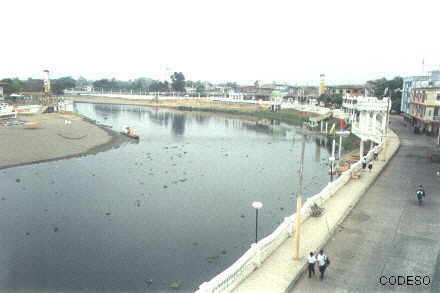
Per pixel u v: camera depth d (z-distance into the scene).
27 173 47.72
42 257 25.12
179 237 28.94
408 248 20.23
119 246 27.12
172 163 57.41
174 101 199.88
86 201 37.31
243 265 17.11
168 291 21.39
